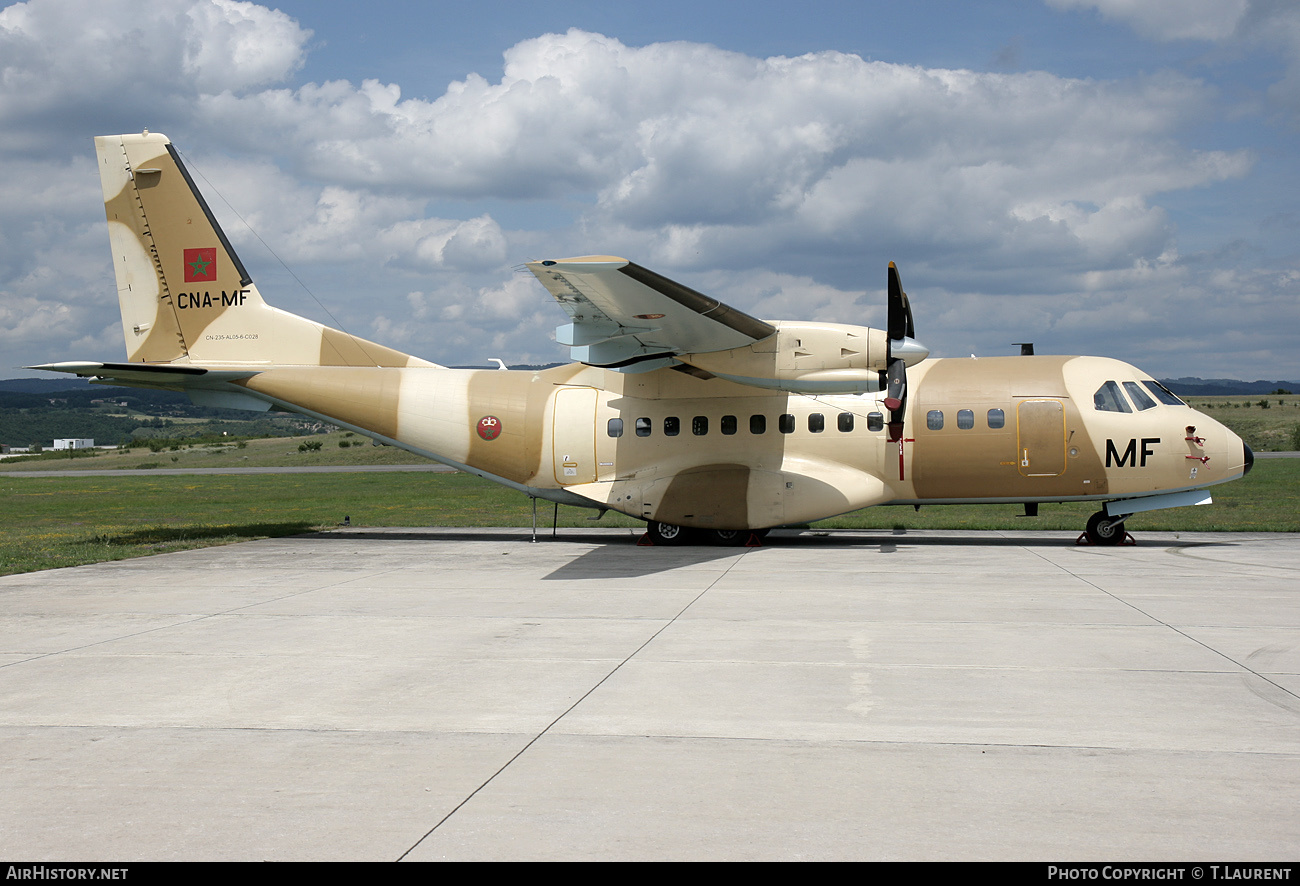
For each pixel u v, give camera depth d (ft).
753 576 44.68
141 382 65.72
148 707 22.57
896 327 52.31
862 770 17.75
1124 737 19.56
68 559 53.57
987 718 21.06
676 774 17.63
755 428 58.34
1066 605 35.50
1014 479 56.54
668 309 48.29
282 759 18.71
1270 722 20.48
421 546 61.57
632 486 59.31
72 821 15.64
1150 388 56.80
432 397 62.90
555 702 22.72
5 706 22.74
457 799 16.47
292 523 81.56
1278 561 49.14
